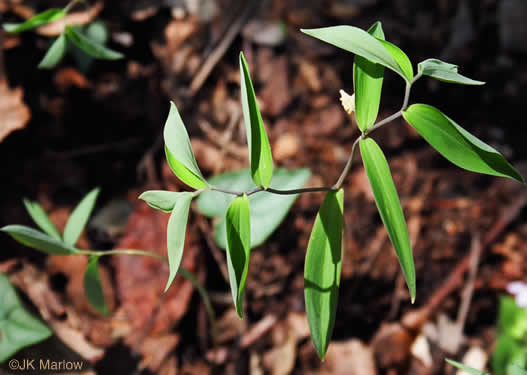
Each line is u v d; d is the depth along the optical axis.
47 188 0.51
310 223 0.56
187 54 0.59
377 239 0.56
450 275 0.56
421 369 0.51
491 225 0.58
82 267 0.48
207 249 0.52
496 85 0.65
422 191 0.60
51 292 0.46
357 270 0.55
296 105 0.61
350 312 0.53
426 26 0.67
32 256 0.47
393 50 0.30
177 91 0.58
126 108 0.55
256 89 0.61
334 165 0.59
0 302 0.43
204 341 0.50
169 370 0.47
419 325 0.53
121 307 0.48
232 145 0.58
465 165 0.29
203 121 0.58
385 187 0.29
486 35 0.67
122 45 0.57
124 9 0.58
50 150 0.52
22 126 0.48
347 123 0.61
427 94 0.64
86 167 0.53
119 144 0.55
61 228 0.49
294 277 0.54
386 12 0.67
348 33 0.29
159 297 0.48
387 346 0.52
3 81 0.50
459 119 0.65
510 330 0.48
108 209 0.52
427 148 0.62
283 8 0.64
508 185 0.61
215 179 0.47
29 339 0.41
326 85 0.62
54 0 0.55
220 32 0.61
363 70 0.30
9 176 0.50
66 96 0.53
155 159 0.55
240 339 0.50
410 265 0.29
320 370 0.50
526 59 0.66
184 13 0.61
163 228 0.50
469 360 0.52
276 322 0.52
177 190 0.54
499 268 0.57
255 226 0.43
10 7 0.52
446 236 0.58
